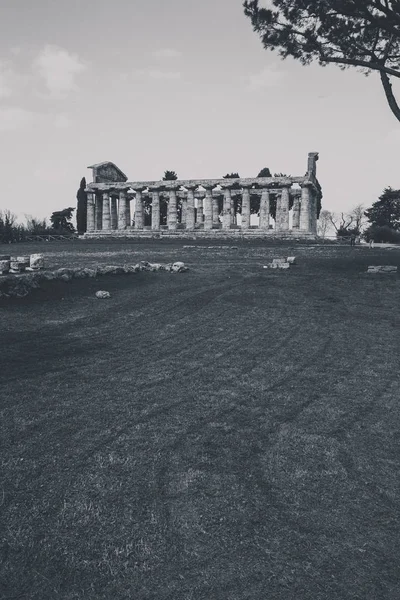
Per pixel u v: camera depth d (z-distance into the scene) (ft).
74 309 58.49
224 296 69.10
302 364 40.57
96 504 21.07
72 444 26.02
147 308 60.90
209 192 215.51
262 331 51.52
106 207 236.43
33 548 18.52
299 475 23.71
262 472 23.91
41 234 249.34
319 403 32.35
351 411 31.17
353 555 18.56
